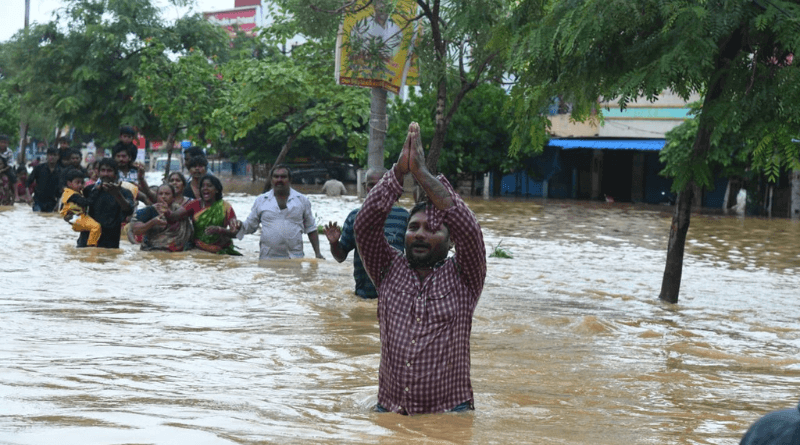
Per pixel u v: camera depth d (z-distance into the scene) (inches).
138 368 193.5
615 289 409.7
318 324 269.0
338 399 172.4
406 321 165.0
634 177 1540.4
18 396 156.3
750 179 1230.9
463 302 166.6
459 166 1512.1
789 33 309.9
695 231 853.2
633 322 302.0
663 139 1406.3
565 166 1589.6
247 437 130.9
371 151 608.1
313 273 405.1
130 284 350.3
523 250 602.9
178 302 307.1
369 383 189.9
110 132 1448.1
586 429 152.6
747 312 348.5
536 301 347.9
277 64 878.4
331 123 896.3
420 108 1462.8
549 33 355.9
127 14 1375.5
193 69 1015.6
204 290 339.6
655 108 1409.9
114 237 491.8
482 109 1498.5
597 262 540.1
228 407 156.6
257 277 384.8
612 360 231.8
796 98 320.2
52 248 478.3
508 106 411.2
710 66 326.0
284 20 914.7
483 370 211.9
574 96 383.9
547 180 1582.2
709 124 346.0
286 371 199.9
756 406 181.8
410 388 161.9
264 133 1931.6
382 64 573.9
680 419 164.7
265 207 470.9
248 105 884.0
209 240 485.7
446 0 540.7
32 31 1402.6
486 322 289.1
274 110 909.2
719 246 695.7
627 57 349.7
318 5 583.5
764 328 304.0
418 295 166.1
